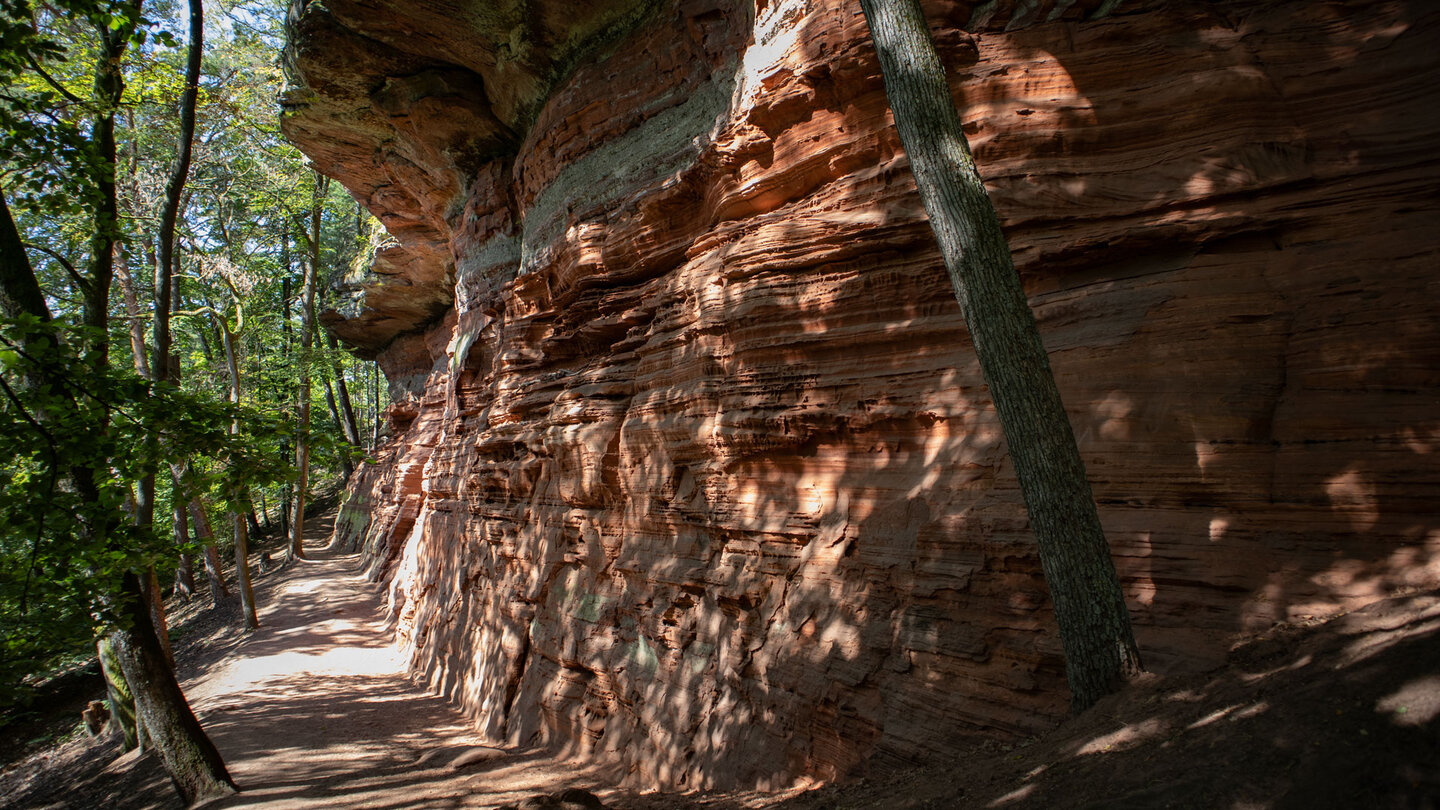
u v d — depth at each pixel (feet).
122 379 24.93
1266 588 18.28
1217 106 23.77
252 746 44.75
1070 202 24.63
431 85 55.36
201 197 97.04
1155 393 21.58
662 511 34.27
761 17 31.35
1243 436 20.01
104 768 50.03
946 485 24.29
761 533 29.17
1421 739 11.30
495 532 50.37
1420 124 21.34
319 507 164.66
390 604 81.51
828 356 28.45
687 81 39.14
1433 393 18.31
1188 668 17.76
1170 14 25.13
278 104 63.31
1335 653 14.85
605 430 38.50
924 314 26.63
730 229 32.37
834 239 28.04
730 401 30.68
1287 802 11.67
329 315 114.01
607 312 41.78
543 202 49.73
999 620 21.66
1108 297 23.57
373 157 68.85
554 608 41.83
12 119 28.45
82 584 24.82
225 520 111.34
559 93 46.80
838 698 24.63
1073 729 17.42
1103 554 17.90
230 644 75.56
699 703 30.25
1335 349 19.80
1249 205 22.63
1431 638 13.15
